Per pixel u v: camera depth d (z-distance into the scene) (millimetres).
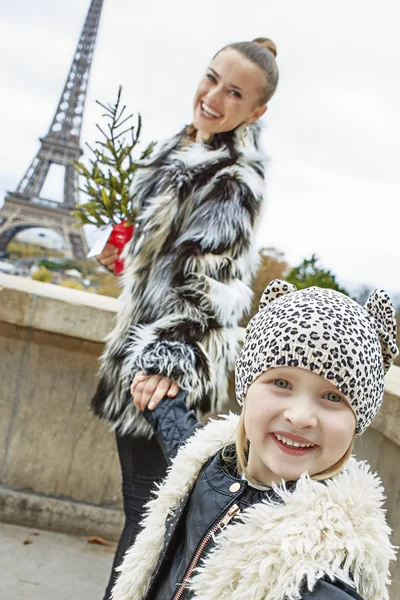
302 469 981
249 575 881
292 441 979
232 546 937
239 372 1096
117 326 1875
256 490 1033
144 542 1153
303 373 975
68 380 2684
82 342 2639
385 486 1771
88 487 2715
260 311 1101
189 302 1646
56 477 2715
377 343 1032
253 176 1786
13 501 2701
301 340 972
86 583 2354
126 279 1876
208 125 1838
